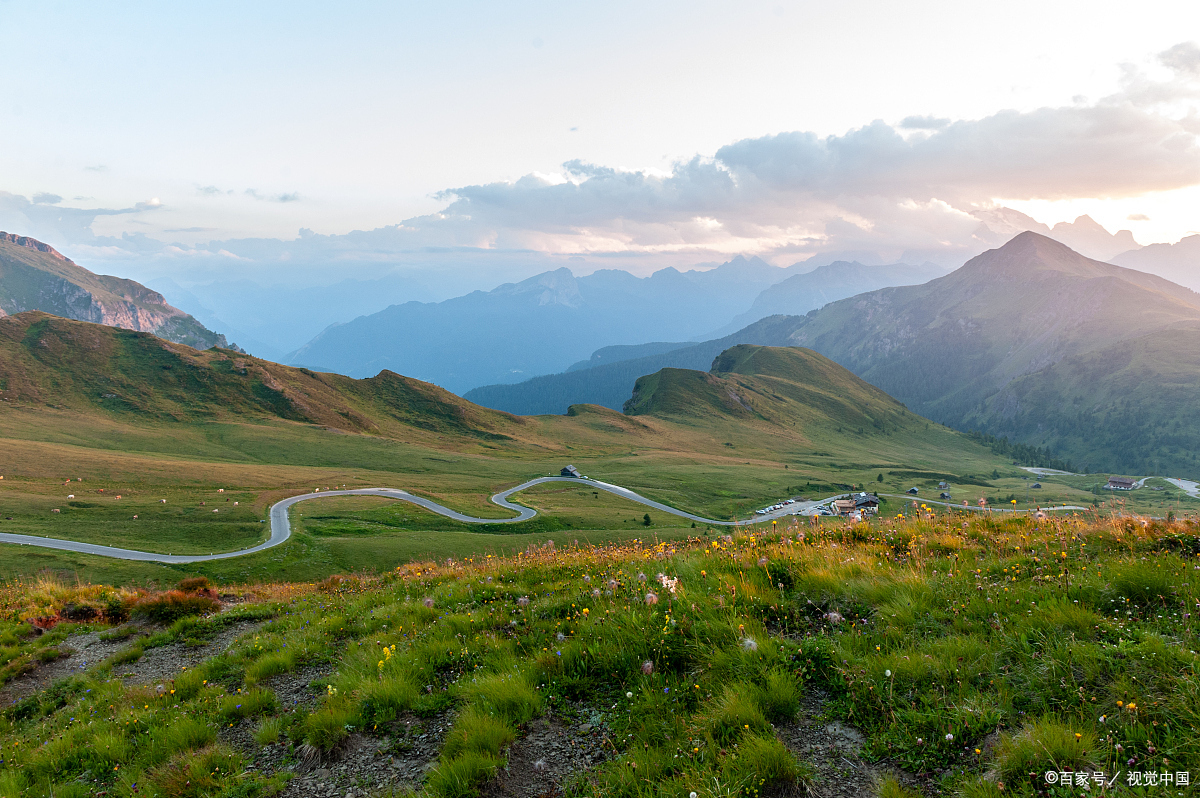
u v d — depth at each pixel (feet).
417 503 390.01
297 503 364.38
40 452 411.75
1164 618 20.11
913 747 17.03
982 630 21.62
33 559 222.48
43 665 41.75
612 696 22.08
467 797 17.69
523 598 33.40
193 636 44.37
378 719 22.91
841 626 23.75
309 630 37.60
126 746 25.07
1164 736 15.17
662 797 16.08
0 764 25.77
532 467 602.03
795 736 18.57
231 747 23.91
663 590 28.35
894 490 619.26
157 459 452.35
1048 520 35.22
